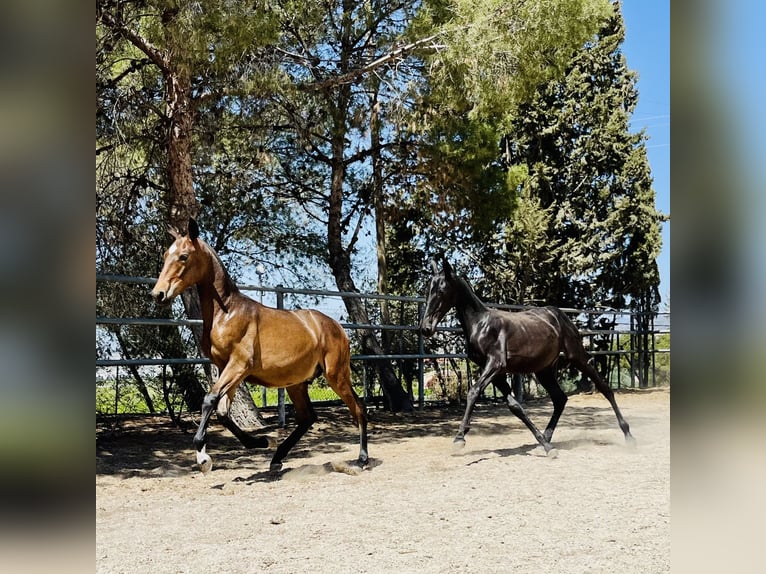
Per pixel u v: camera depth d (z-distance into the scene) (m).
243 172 11.53
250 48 7.49
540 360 6.72
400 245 15.27
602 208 15.81
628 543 3.66
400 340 12.48
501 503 4.65
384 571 3.23
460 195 11.80
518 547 3.61
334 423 9.59
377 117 11.62
